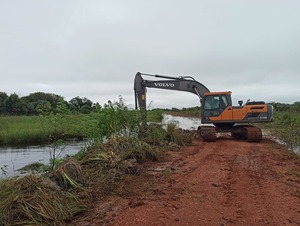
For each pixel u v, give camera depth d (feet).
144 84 64.39
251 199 22.79
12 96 154.81
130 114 50.75
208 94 60.29
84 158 33.91
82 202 21.81
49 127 38.04
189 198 22.84
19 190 21.20
